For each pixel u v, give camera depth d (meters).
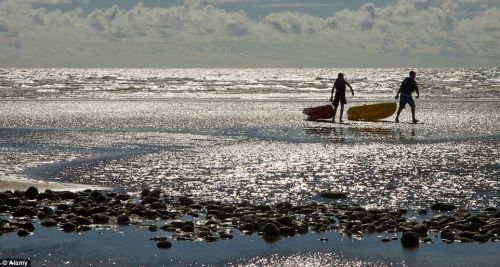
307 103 45.31
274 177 15.57
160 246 9.36
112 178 15.49
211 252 9.09
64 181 15.03
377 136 24.42
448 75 171.38
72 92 65.75
